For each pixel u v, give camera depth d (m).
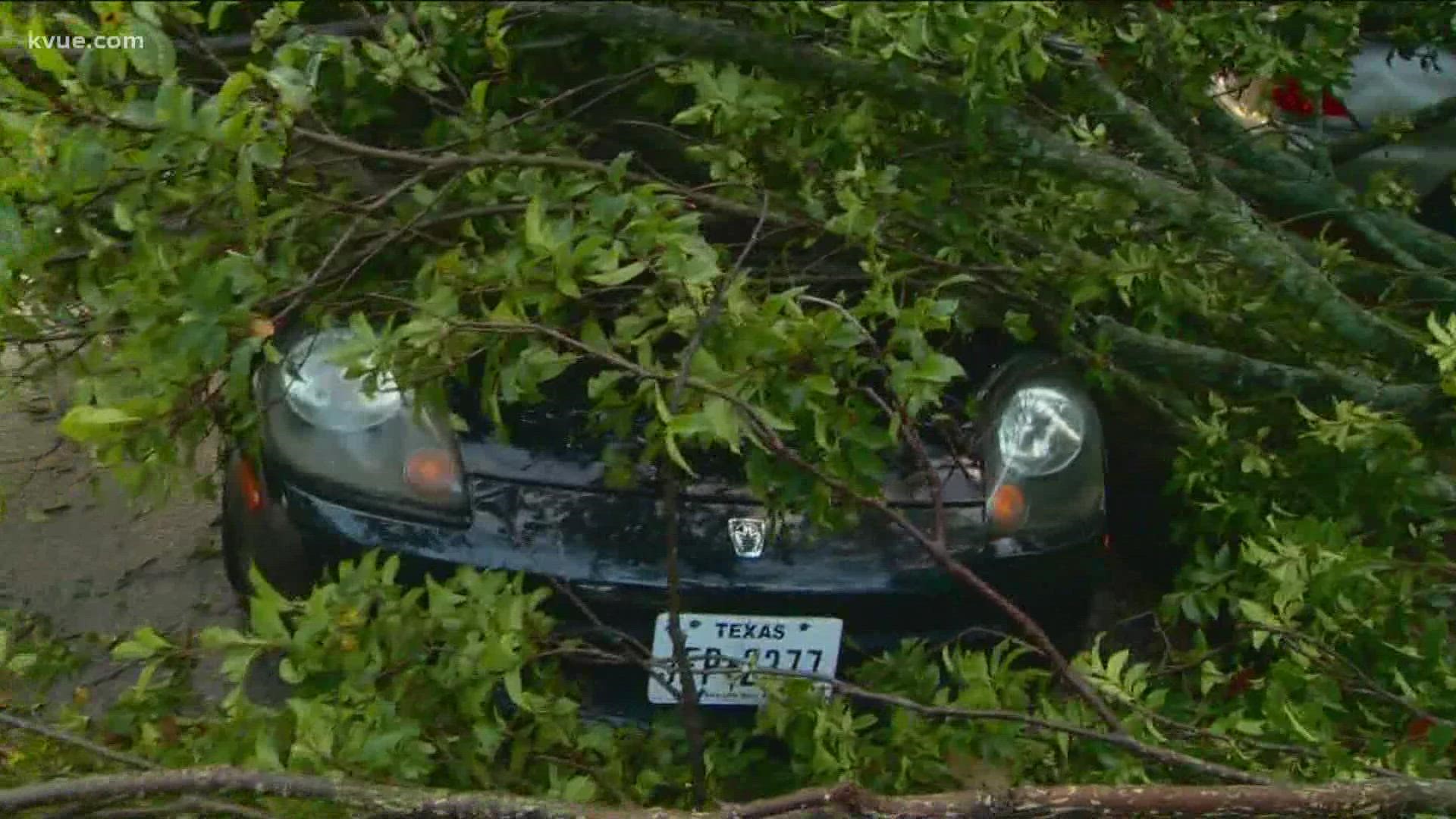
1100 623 3.38
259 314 2.37
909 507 2.89
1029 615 2.94
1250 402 3.47
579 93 3.24
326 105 2.89
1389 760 2.46
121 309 2.28
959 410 3.08
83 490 3.88
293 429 2.79
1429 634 2.63
